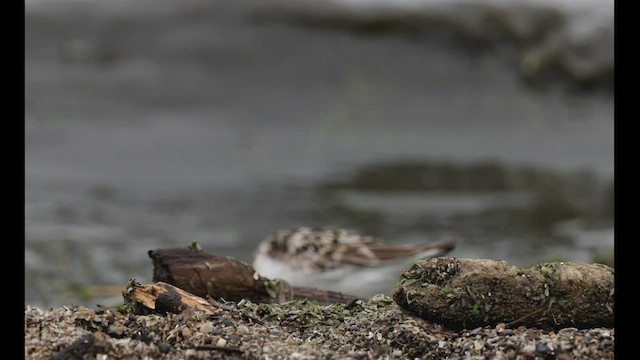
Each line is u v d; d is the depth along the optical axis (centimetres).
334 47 2345
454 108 2225
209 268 682
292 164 1842
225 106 2181
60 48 2280
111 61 2272
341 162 1866
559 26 2317
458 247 1274
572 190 1661
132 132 1994
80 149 1859
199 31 2334
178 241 1297
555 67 2289
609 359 520
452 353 541
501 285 559
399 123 2150
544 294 558
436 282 564
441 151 1966
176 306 580
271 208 1519
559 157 1927
